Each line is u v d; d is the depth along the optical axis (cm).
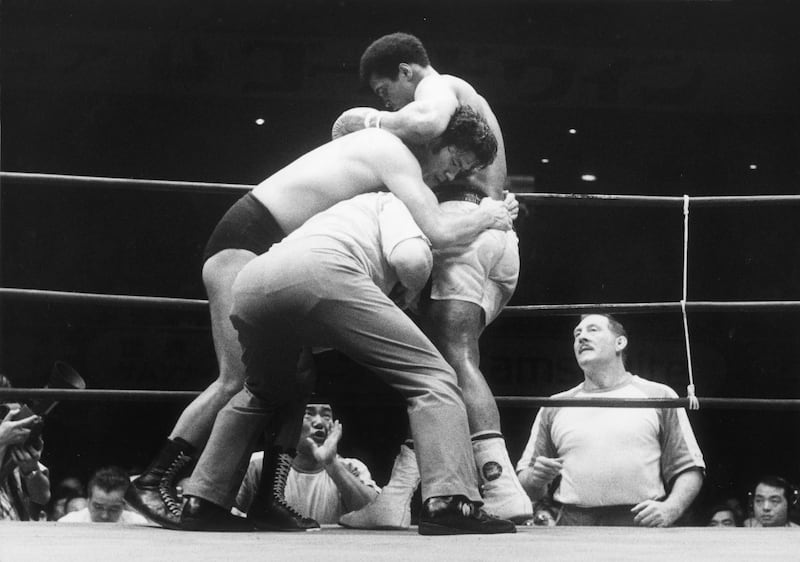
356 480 361
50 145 944
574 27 894
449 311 314
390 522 310
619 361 456
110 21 877
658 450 441
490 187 341
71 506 609
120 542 231
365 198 278
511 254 332
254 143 941
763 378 886
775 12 866
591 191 953
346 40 898
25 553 202
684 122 922
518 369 875
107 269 946
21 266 941
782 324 898
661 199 378
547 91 907
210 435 294
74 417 840
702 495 846
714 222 945
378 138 299
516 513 306
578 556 202
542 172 948
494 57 909
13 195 945
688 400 349
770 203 375
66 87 895
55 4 871
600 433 440
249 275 262
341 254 261
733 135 930
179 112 927
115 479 495
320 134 933
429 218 295
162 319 907
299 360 294
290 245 262
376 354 259
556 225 945
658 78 901
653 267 941
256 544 226
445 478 255
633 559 196
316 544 227
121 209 946
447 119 309
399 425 816
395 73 346
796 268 936
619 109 912
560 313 376
